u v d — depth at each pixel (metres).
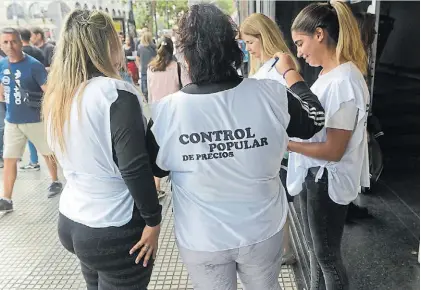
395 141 4.49
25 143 3.69
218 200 1.26
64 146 1.34
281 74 1.53
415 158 4.24
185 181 1.26
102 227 1.37
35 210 3.63
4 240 3.11
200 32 1.18
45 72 3.54
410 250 2.72
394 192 3.64
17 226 3.34
